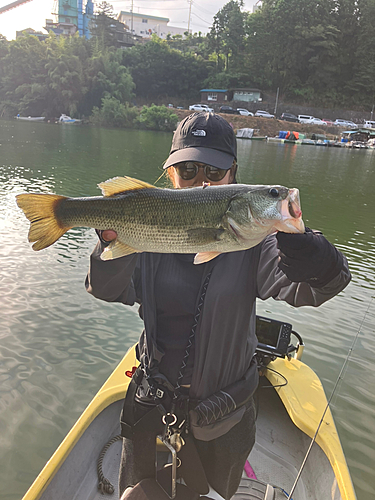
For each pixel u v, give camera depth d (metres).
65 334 5.10
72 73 53.25
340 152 40.41
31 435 3.72
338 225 11.21
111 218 1.62
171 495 1.53
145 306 1.58
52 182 13.77
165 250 1.58
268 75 66.75
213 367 1.51
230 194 1.51
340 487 1.99
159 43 66.44
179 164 1.76
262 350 3.00
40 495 1.87
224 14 72.88
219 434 1.54
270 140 49.44
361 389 4.48
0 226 8.61
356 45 64.50
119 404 2.62
